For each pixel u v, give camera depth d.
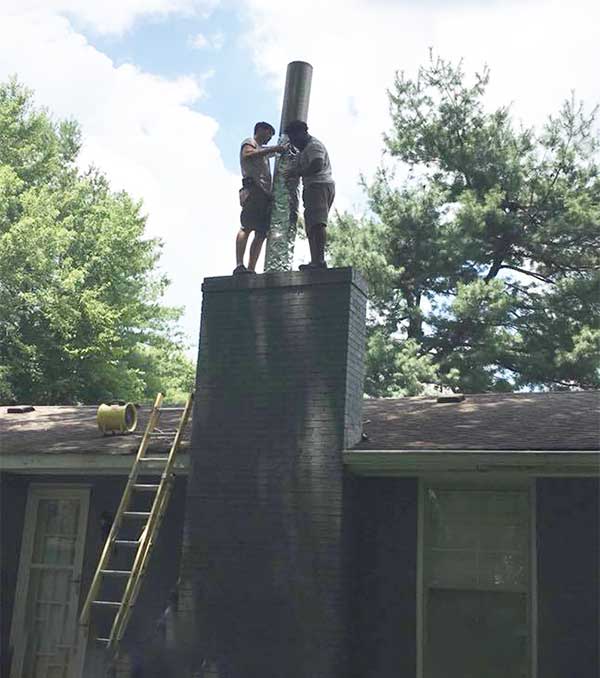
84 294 27.58
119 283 30.69
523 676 8.33
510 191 27.16
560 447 8.02
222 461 8.77
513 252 27.61
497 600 8.57
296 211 10.02
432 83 27.95
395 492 8.97
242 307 9.14
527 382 25.89
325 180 9.44
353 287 8.92
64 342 27.83
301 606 8.19
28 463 9.83
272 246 9.86
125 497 9.05
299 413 8.64
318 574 8.22
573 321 26.30
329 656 8.02
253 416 8.80
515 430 8.98
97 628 9.90
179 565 9.56
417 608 8.69
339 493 8.34
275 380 8.81
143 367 32.19
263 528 8.48
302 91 10.35
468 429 9.20
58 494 10.50
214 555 8.55
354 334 8.90
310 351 8.77
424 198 26.80
